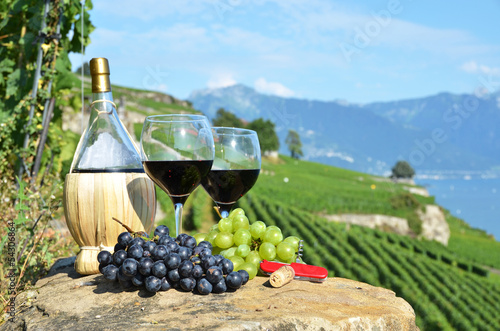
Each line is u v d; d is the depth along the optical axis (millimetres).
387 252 30359
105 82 1941
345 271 21219
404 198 54031
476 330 20500
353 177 101625
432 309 20078
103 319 1416
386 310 1598
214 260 1646
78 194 1776
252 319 1375
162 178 1709
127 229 1706
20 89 4031
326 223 34062
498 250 67750
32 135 3791
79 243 1881
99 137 1897
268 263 1890
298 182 72125
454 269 39062
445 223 55219
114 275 1596
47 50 3789
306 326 1395
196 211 24250
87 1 4145
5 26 4277
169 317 1401
